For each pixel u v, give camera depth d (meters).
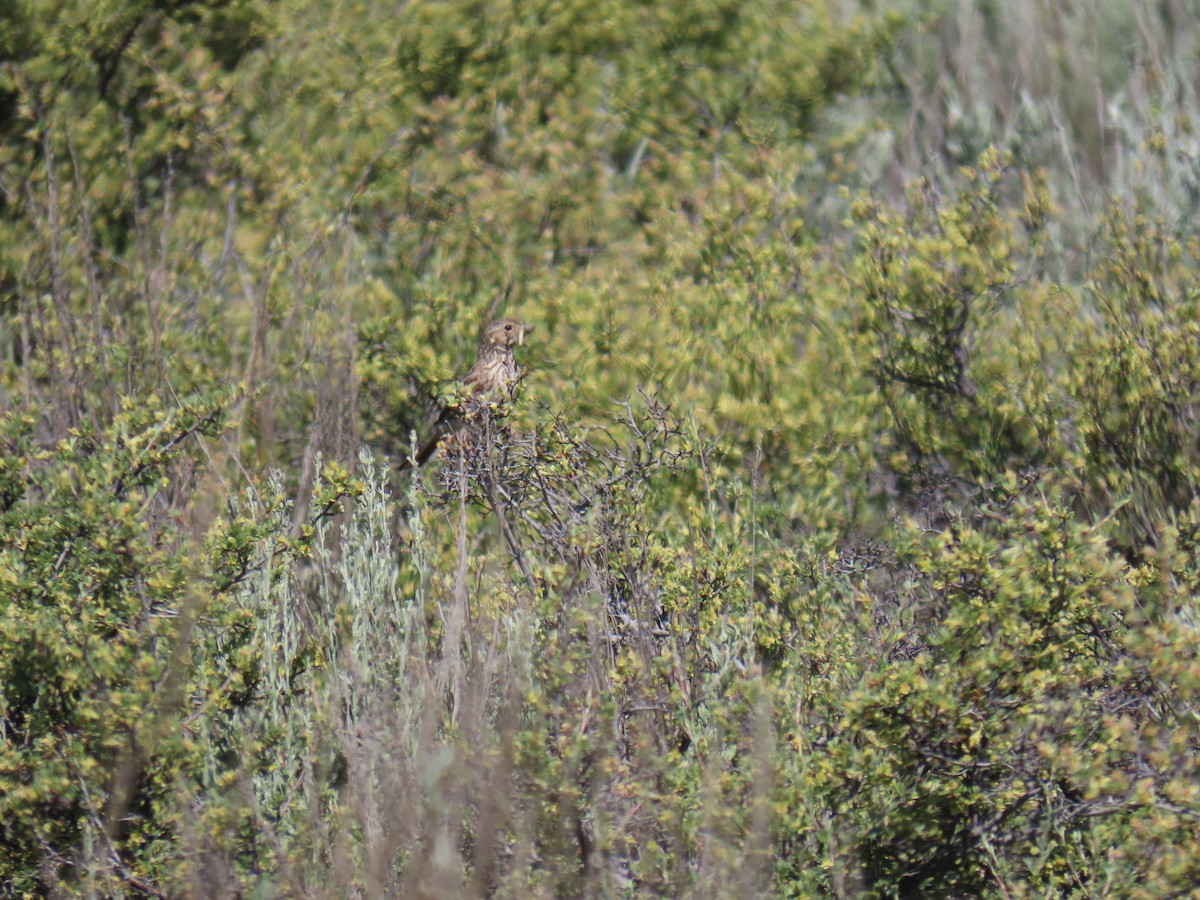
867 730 7.74
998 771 7.82
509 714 6.96
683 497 11.33
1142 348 11.39
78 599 8.32
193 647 8.23
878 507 12.59
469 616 8.62
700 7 18.92
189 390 13.08
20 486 9.25
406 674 7.98
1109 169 15.10
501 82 18.39
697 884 7.01
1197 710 7.82
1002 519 9.06
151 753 7.55
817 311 13.23
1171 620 7.78
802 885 7.43
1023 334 12.23
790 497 12.30
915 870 8.00
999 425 12.25
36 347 13.35
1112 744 7.40
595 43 19.11
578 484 9.49
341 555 9.78
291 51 18.19
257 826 7.55
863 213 13.35
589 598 8.07
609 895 7.19
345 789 7.70
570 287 14.48
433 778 6.90
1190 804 7.23
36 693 7.93
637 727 7.81
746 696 7.73
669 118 18.83
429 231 16.69
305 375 13.42
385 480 9.65
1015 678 7.68
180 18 18.09
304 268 14.47
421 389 13.50
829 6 19.94
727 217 14.66
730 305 13.32
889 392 12.78
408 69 18.41
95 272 14.32
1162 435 11.41
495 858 7.10
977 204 13.46
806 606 9.12
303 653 8.62
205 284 15.13
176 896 7.46
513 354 13.44
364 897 7.06
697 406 12.51
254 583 8.88
